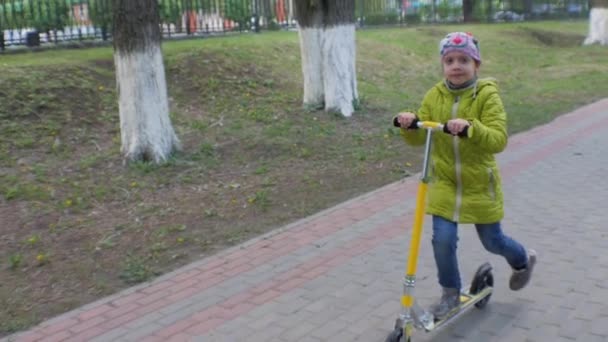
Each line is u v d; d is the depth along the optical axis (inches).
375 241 243.9
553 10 1200.8
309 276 215.0
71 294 213.0
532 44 893.2
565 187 299.7
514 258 173.5
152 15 338.0
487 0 1101.7
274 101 479.8
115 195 304.3
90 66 478.3
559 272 205.8
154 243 251.6
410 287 151.7
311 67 463.5
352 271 217.0
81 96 424.8
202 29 708.0
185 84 483.8
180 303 201.6
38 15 562.3
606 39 904.3
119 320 193.2
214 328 183.5
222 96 475.5
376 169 343.0
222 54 543.5
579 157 353.4
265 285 210.2
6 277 225.5
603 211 263.3
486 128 147.7
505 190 300.4
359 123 445.4
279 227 264.1
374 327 177.6
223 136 398.3
